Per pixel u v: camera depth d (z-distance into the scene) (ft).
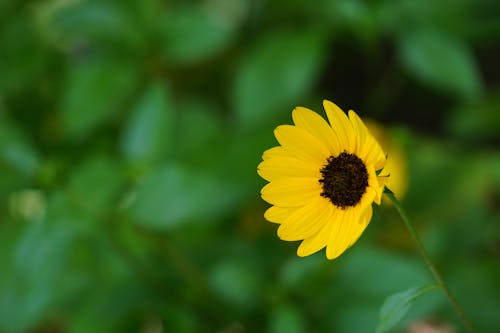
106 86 3.36
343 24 3.39
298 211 2.53
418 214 3.52
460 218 3.43
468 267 3.24
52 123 3.74
